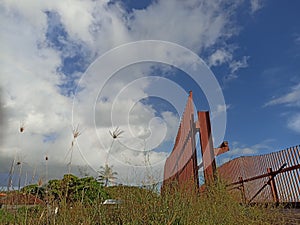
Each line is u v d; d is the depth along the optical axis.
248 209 4.68
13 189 3.43
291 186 6.56
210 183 5.32
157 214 3.51
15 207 3.38
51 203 3.41
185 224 3.46
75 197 3.71
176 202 3.64
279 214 4.63
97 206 3.67
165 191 3.93
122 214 3.67
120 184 4.12
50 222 3.26
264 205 4.93
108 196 4.02
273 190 7.11
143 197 3.84
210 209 3.98
